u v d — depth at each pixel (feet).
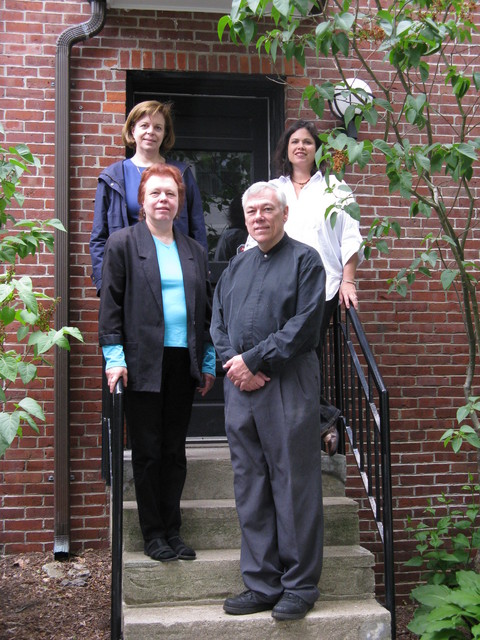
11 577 13.33
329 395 14.26
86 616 11.90
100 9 14.83
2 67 14.84
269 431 9.72
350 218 12.55
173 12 15.40
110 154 15.03
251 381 9.72
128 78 15.53
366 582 10.66
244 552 9.87
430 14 11.48
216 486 12.16
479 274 16.22
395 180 10.77
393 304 15.85
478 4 16.29
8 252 9.62
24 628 11.47
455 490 15.76
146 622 9.49
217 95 16.30
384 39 11.09
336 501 11.69
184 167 12.43
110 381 9.98
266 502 9.86
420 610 12.03
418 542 15.49
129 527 10.88
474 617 10.83
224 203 16.29
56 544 13.99
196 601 10.30
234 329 10.12
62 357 14.25
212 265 15.97
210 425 15.52
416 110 10.62
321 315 9.97
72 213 14.83
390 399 15.70
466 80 11.20
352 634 9.75
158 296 10.34
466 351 16.02
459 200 16.20
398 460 15.66
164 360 10.39
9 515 14.26
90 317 14.71
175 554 10.34
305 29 15.65
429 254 12.51
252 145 16.39
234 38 10.89
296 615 9.44
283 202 10.11
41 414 8.83
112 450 10.68
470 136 16.35
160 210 10.46
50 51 14.98
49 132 14.88
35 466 14.39
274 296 9.93
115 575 9.57
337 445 12.34
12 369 8.89
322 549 9.82
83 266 14.78
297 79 15.75
